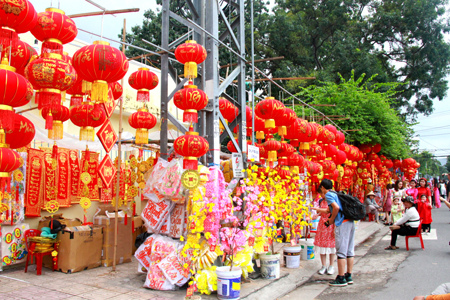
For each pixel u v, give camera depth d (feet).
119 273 19.57
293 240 22.65
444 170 291.58
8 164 11.46
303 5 77.97
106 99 13.88
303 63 73.82
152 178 18.20
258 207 18.45
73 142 24.14
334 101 44.98
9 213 19.34
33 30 12.60
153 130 38.22
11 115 11.17
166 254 17.19
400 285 19.06
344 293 18.12
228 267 16.90
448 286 9.53
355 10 82.53
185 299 15.06
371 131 44.93
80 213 24.34
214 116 19.20
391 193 44.27
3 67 11.09
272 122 21.47
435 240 32.12
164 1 20.29
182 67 44.14
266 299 16.61
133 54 53.21
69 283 17.46
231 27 23.02
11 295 15.47
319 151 28.84
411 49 80.69
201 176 16.55
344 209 19.35
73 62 13.25
